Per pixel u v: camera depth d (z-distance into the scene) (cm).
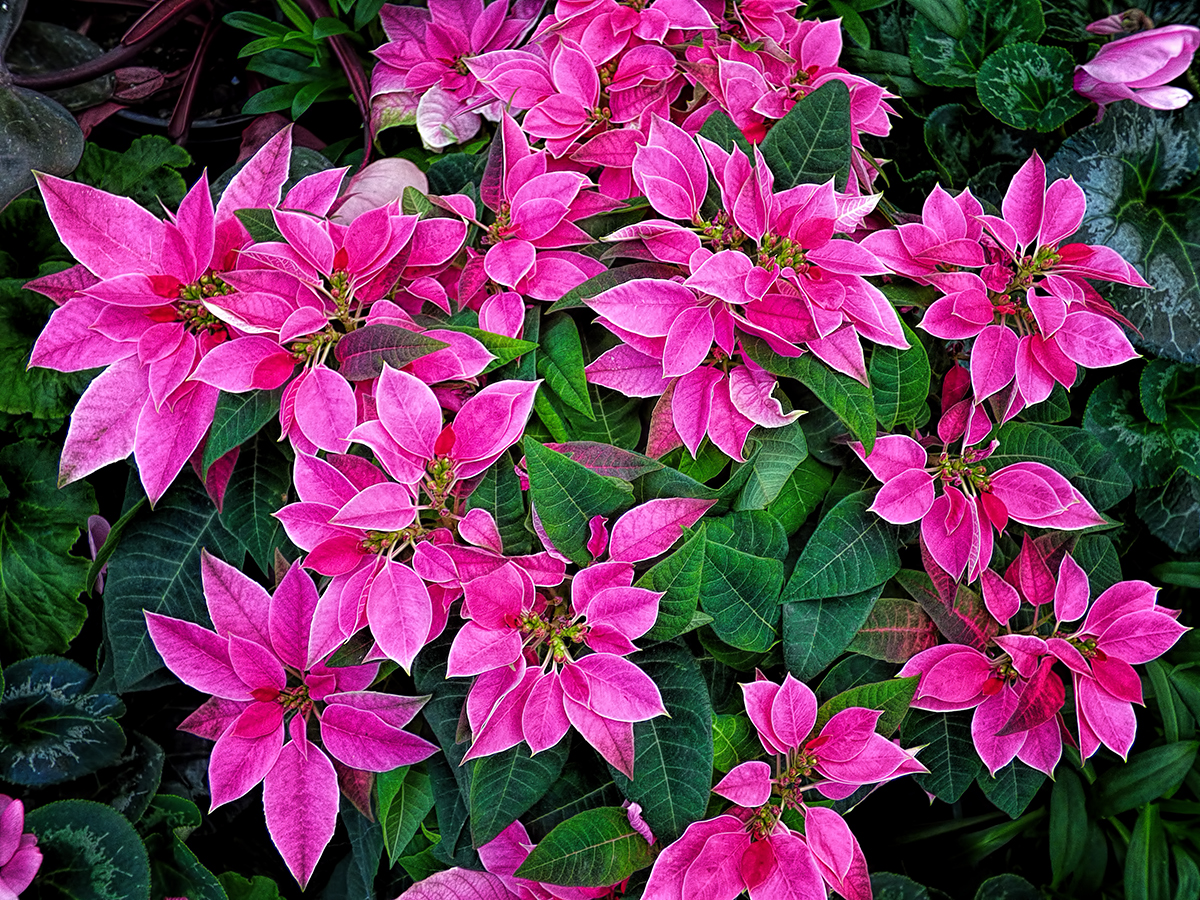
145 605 81
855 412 77
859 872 78
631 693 74
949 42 109
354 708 77
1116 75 101
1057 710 81
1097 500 85
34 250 99
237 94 115
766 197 78
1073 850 98
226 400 77
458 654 73
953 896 102
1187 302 104
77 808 87
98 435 78
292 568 77
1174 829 101
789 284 77
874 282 83
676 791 76
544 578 76
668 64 85
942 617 81
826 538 79
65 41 107
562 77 84
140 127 113
